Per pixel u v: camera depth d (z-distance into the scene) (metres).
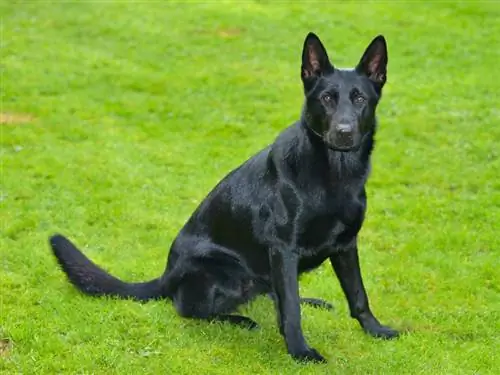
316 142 6.81
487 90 19.03
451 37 24.03
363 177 6.97
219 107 17.61
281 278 7.02
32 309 7.81
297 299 7.01
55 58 20.56
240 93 18.69
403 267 9.45
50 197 11.60
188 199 12.09
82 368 6.68
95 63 20.38
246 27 24.69
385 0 28.05
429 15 26.31
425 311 8.25
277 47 22.95
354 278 7.48
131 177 12.73
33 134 14.76
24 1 26.00
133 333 7.35
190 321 7.73
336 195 6.84
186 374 6.64
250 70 20.72
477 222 11.23
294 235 6.93
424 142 15.30
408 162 14.03
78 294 8.15
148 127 15.95
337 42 23.53
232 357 6.95
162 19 25.09
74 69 19.70
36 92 17.69
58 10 25.30
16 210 10.95
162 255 9.68
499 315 8.12
